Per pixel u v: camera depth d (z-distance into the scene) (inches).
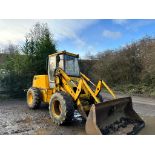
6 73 491.2
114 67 732.7
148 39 666.2
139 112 319.3
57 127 223.3
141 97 520.4
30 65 507.2
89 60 863.1
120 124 211.3
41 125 231.5
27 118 266.1
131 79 686.5
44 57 530.6
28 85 501.0
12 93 484.4
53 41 580.1
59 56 276.4
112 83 733.9
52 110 239.3
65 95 230.7
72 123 240.2
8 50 557.9
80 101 237.8
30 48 526.0
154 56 586.9
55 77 265.1
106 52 815.7
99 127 182.7
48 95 303.6
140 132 205.2
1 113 297.6
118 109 220.1
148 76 610.9
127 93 601.9
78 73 293.3
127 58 702.5
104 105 190.4
